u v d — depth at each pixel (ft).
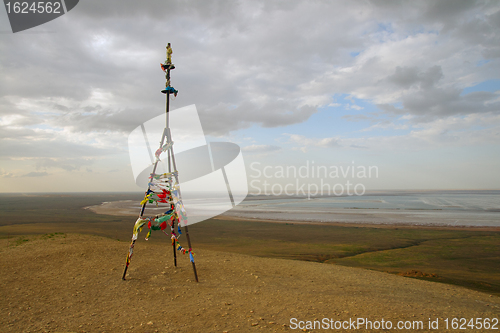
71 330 11.36
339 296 16.55
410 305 15.38
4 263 20.95
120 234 70.18
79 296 15.43
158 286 17.57
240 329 11.59
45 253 24.12
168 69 19.52
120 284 17.56
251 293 16.69
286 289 17.81
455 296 18.62
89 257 23.91
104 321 12.34
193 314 13.21
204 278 19.77
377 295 17.21
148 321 12.34
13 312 13.02
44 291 15.93
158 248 30.50
